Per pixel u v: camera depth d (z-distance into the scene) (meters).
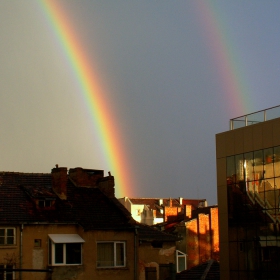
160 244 54.31
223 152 51.28
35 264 45.84
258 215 46.69
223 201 50.84
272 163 45.47
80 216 49.19
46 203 48.75
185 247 82.81
